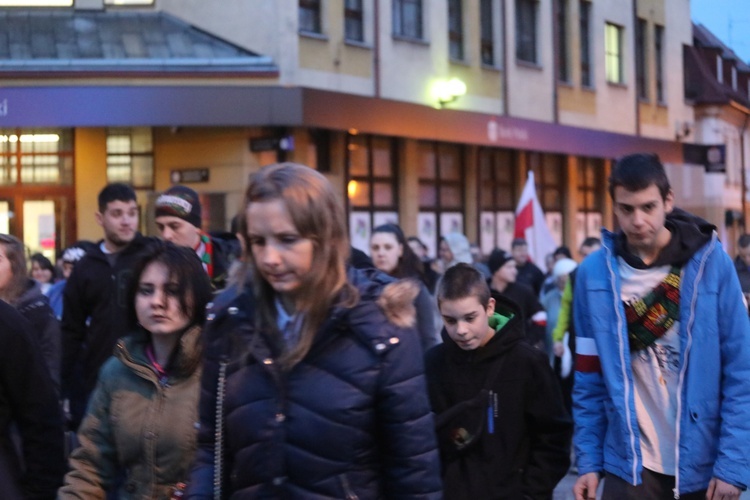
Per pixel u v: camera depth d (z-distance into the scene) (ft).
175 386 14.01
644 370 15.46
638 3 102.37
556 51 87.30
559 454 16.34
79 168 57.88
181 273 14.03
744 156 138.62
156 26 59.00
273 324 10.40
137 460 14.01
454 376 16.38
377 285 10.64
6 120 53.06
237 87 55.01
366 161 66.18
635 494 15.39
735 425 14.85
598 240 43.24
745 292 36.96
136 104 53.93
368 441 10.36
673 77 110.63
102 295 21.86
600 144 89.97
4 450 14.88
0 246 20.31
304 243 10.07
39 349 15.19
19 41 56.18
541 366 16.29
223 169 56.95
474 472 16.07
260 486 10.29
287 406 10.25
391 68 66.90
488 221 79.15
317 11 61.05
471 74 75.87
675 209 15.74
